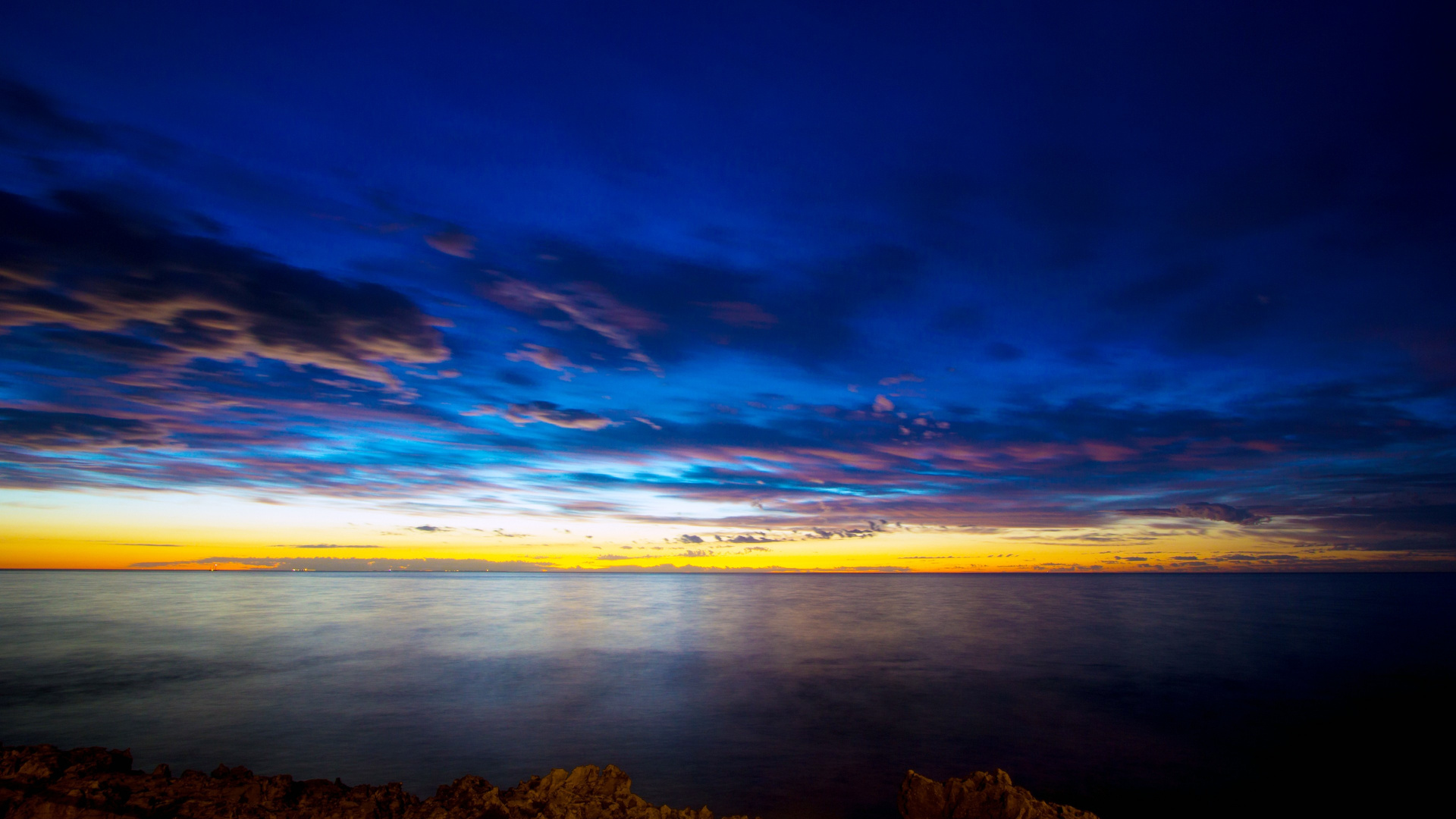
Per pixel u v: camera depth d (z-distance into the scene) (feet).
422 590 484.74
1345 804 61.72
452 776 66.03
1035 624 221.25
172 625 199.21
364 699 97.60
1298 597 396.78
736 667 130.72
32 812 25.54
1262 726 88.02
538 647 157.69
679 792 62.80
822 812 58.54
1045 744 79.41
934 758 73.97
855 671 127.03
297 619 225.35
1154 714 94.17
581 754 73.67
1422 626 209.77
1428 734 84.23
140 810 27.02
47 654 138.41
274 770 66.74
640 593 458.50
